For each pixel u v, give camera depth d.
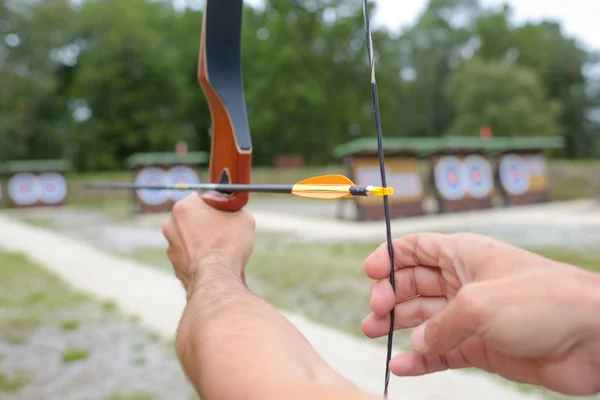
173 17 31.86
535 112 24.03
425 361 0.56
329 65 26.67
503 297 0.40
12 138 23.48
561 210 10.30
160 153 28.09
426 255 0.55
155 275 4.95
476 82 24.45
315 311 3.70
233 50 0.98
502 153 11.27
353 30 26.09
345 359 2.67
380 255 0.57
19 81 23.09
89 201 16.59
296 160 24.66
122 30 26.31
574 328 0.38
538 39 29.06
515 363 0.49
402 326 0.59
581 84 31.06
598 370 0.40
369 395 0.31
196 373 0.39
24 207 14.48
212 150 1.01
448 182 10.24
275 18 26.02
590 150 31.27
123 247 7.00
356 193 0.52
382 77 27.72
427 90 32.00
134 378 2.61
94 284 4.58
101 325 3.41
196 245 0.79
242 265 0.79
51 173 14.92
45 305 3.89
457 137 24.83
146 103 27.30
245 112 0.95
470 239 0.51
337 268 5.10
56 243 7.45
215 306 0.47
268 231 8.27
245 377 0.34
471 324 0.41
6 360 2.85
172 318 3.54
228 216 0.83
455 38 31.42
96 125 27.02
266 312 0.45
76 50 28.53
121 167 28.02
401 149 9.60
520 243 6.46
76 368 2.73
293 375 0.34
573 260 5.18
